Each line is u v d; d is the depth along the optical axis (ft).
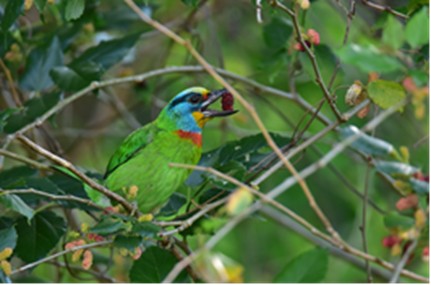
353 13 30.96
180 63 53.47
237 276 31.12
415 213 27.35
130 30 46.39
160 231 28.50
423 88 24.00
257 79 48.96
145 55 55.57
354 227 48.60
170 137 35.17
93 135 50.65
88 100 57.36
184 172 35.45
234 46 55.16
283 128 52.44
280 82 48.55
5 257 28.17
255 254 51.90
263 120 52.90
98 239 29.37
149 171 34.76
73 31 41.42
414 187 27.68
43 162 39.55
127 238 28.60
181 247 32.19
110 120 52.95
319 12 50.83
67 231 36.73
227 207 22.80
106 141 54.85
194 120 35.63
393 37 23.58
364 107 28.86
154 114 50.88
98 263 38.86
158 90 49.60
